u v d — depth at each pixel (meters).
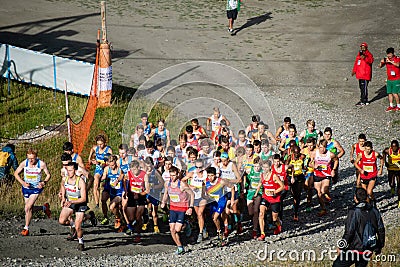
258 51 52.31
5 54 41.31
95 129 36.28
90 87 39.97
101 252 21.03
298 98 42.84
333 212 25.92
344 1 67.19
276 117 38.97
